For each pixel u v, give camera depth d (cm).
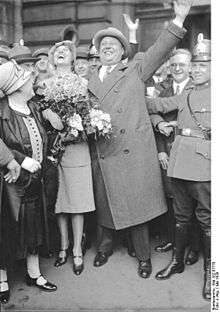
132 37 398
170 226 364
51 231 354
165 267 339
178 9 315
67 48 347
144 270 334
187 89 328
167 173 320
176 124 330
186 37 564
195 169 309
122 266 347
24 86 306
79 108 320
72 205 333
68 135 321
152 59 327
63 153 331
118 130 331
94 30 571
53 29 548
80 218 340
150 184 333
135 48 396
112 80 333
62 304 312
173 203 330
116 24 588
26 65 350
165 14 631
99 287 325
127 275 336
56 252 365
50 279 335
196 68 316
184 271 338
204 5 560
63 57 345
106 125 319
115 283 328
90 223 380
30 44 554
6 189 300
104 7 573
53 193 324
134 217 331
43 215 317
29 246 309
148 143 334
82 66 388
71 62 353
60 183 337
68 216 364
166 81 396
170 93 355
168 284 325
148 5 639
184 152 313
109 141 332
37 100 331
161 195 339
